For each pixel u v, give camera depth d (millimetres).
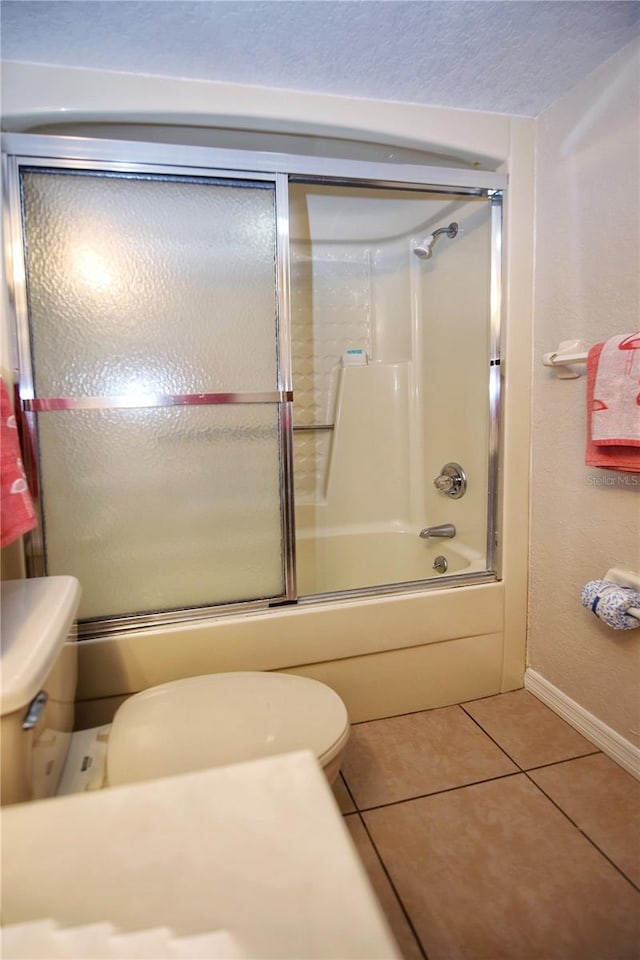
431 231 2092
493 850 1194
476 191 1635
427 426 2229
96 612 1468
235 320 1474
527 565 1773
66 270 1357
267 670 1550
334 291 2410
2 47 1233
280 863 478
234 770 599
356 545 2256
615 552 1425
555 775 1421
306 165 1472
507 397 1693
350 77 1396
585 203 1444
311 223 2195
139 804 548
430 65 1355
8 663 788
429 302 2168
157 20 1165
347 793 1374
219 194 1434
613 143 1349
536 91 1485
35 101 1294
